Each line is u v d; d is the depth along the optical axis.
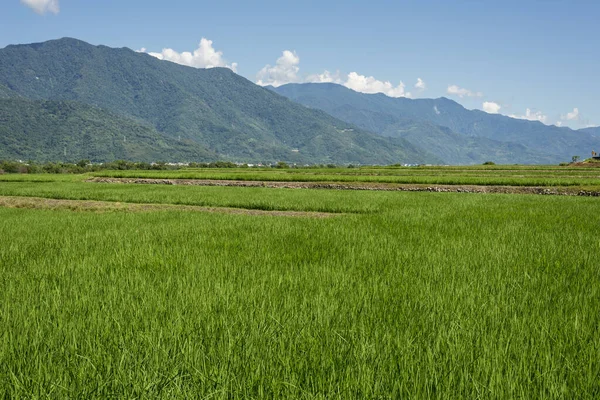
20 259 6.96
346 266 6.22
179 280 5.23
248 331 3.39
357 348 3.04
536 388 2.57
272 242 8.33
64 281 5.37
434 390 2.56
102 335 3.34
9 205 22.33
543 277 5.44
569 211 14.85
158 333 3.32
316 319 3.68
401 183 38.84
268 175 47.09
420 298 4.46
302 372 2.71
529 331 3.51
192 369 2.73
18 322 3.68
